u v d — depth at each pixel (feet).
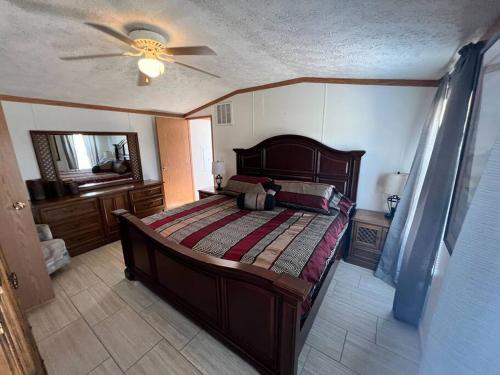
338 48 5.82
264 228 6.85
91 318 6.40
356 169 9.19
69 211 9.70
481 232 2.06
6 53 6.26
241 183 10.57
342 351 5.34
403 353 5.30
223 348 5.46
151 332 5.92
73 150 10.82
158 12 4.86
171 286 6.38
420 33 4.46
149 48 5.75
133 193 12.09
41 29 5.44
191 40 6.15
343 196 9.39
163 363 5.12
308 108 10.05
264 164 11.48
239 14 4.71
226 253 5.44
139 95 11.15
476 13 3.51
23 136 9.42
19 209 6.28
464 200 4.34
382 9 3.77
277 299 4.12
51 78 8.16
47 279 6.92
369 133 9.02
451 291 2.27
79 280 8.11
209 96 12.61
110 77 8.77
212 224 7.20
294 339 4.02
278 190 9.32
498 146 2.06
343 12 4.07
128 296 7.26
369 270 8.50
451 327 2.19
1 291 2.10
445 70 6.58
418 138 8.26
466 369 2.03
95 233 10.62
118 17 5.05
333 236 6.73
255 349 4.78
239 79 10.12
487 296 1.94
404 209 7.35
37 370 2.63
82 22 5.26
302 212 8.31
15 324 2.29
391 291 7.38
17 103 9.16
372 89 8.68
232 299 4.87
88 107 11.21
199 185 17.69
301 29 5.03
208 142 18.08
